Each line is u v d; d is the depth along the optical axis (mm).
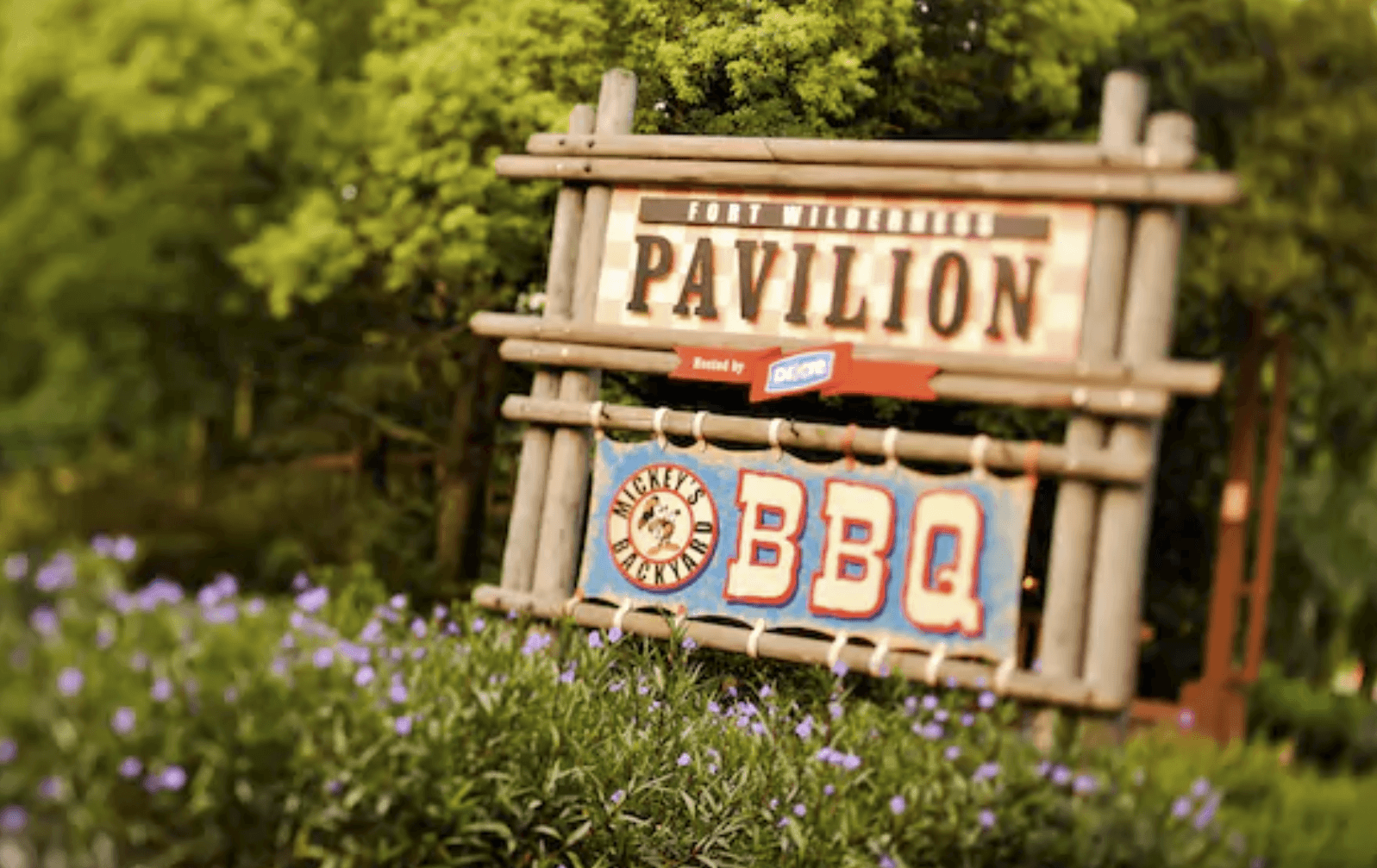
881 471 4492
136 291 6133
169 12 6121
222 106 6574
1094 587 4215
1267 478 5824
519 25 7180
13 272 5781
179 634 4109
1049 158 4293
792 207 4707
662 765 5000
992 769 4086
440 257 7414
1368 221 6250
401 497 7445
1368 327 6117
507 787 4301
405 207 7426
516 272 7586
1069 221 4328
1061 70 6848
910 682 4578
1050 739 4207
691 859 4789
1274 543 5801
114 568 4320
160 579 4574
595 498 4879
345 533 6750
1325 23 6469
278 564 6070
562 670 4883
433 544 7418
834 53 7035
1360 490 5863
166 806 3826
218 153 6609
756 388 4648
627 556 4812
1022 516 4297
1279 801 4141
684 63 7137
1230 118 6414
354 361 7488
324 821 3926
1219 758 4336
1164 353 4219
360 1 7406
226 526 6012
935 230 4496
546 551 5004
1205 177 4121
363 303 7641
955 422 6793
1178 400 6215
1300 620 5707
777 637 4547
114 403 5824
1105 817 3988
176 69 6191
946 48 7234
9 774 3748
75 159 5984
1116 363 4184
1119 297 4266
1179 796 4094
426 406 7664
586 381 5012
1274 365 5973
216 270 6613
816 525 4559
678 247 4883
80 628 4023
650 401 7152
